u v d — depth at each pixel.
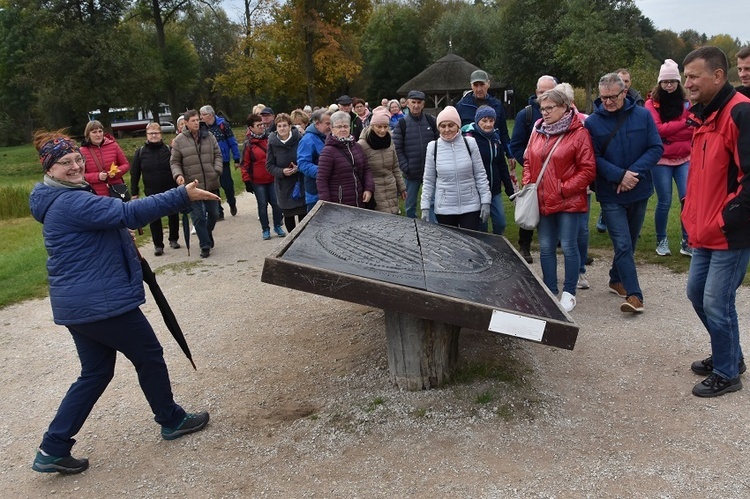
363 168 6.27
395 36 54.44
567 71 35.53
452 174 5.89
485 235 5.14
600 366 4.36
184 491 3.26
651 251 7.18
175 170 8.18
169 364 4.95
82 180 3.36
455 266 4.01
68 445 3.46
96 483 3.40
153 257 8.70
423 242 4.49
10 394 4.67
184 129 8.34
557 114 5.09
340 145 6.09
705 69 3.57
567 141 5.11
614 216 5.20
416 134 7.24
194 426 3.82
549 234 5.36
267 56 33.91
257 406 4.14
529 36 37.53
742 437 3.38
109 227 3.26
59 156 3.24
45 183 3.29
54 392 4.65
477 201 5.97
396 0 57.62
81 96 32.94
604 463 3.22
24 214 15.16
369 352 4.74
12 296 7.22
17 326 6.25
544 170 5.21
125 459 3.61
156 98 42.09
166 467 3.49
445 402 3.81
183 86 43.66
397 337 3.95
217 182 8.52
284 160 7.87
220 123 11.27
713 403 3.76
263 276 3.42
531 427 3.56
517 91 41.16
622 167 5.09
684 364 4.33
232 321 5.89
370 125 6.46
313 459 3.43
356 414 3.80
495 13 50.66
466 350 4.51
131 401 4.33
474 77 7.11
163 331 5.76
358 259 3.76
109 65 32.97
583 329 5.07
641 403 3.83
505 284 3.81
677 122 6.55
